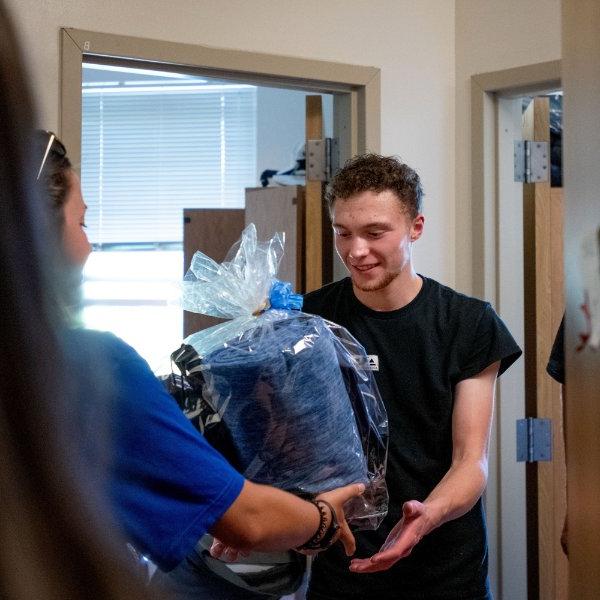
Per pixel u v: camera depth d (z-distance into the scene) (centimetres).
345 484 138
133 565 44
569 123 71
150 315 533
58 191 95
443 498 159
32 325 38
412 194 177
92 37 239
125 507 100
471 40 290
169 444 103
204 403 133
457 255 296
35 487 36
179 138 553
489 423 177
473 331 178
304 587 198
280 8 267
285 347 135
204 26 256
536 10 274
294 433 134
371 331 181
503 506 285
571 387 73
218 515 106
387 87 283
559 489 292
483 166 287
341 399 141
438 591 176
